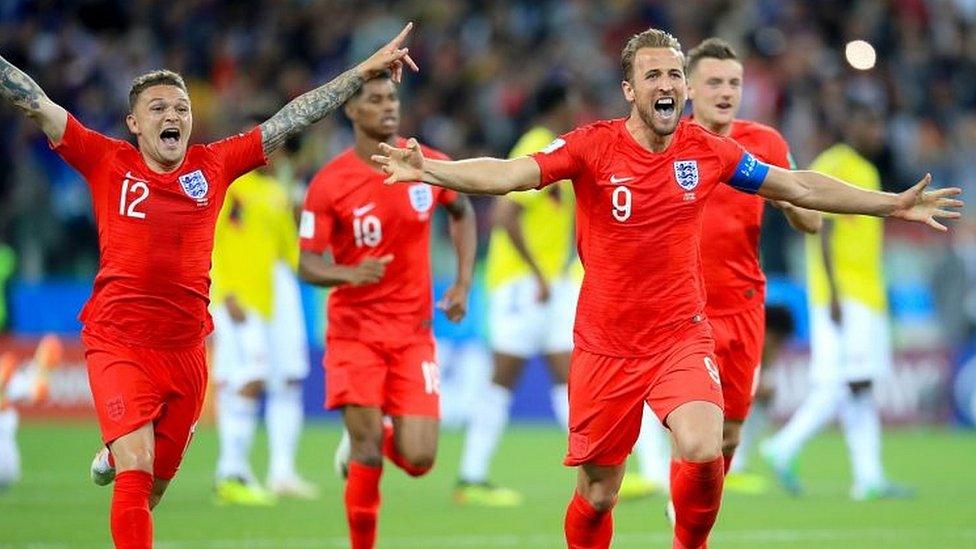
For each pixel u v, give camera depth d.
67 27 83.69
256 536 35.84
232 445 42.97
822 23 92.62
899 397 69.44
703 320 26.55
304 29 86.25
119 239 25.95
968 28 97.06
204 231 26.36
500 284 44.94
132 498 25.17
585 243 26.48
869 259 45.59
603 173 25.77
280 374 44.69
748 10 92.25
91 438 58.66
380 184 32.38
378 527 37.91
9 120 74.75
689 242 26.22
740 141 31.69
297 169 45.09
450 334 67.81
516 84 84.50
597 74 86.19
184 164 26.16
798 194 26.27
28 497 42.12
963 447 62.31
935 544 35.59
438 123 82.75
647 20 91.69
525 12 91.19
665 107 25.48
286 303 44.88
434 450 32.22
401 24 88.69
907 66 91.62
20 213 68.44
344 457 32.78
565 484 48.22
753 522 39.38
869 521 39.72
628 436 26.72
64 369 65.50
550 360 45.56
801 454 59.97
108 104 80.12
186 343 26.50
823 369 45.72
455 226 34.53
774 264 70.56
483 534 36.69
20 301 66.44
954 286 71.75
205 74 83.44
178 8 85.81
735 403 31.52
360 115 32.38
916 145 84.75
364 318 32.16
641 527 38.03
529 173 25.31
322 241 32.31
